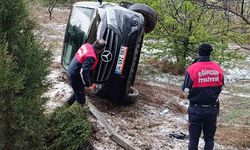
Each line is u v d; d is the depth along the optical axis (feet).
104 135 19.25
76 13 26.30
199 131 17.87
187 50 38.96
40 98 13.79
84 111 18.97
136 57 23.09
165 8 38.34
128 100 24.17
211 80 17.29
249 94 33.53
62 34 53.11
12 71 12.98
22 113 13.06
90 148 17.51
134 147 18.26
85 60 19.77
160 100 27.45
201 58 17.52
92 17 24.09
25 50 13.80
